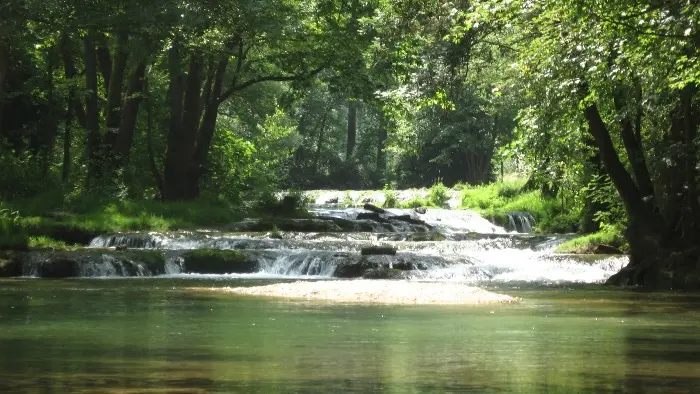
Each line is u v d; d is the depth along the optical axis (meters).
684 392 4.79
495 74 26.78
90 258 21.41
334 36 34.12
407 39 27.91
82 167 34.44
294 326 9.09
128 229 28.92
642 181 21.08
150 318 10.09
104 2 27.95
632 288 18.25
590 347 7.25
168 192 35.03
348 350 6.89
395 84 33.50
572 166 25.61
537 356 6.56
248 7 29.55
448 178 67.69
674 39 14.81
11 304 12.45
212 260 22.61
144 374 5.45
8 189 32.03
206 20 29.23
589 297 15.23
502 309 11.91
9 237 23.28
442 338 7.93
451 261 22.61
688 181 19.86
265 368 5.77
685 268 18.75
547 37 17.77
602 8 15.38
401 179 69.56
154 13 27.80
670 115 20.89
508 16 19.39
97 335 8.05
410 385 5.04
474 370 5.74
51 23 28.22
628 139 21.23
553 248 26.97
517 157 28.05
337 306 12.00
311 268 22.08
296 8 35.06
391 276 20.86
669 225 19.95
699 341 7.83
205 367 5.81
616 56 17.22
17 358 6.30
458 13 21.38
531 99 22.44
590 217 30.98
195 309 11.48
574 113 20.97
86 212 30.53
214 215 32.38
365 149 80.31
